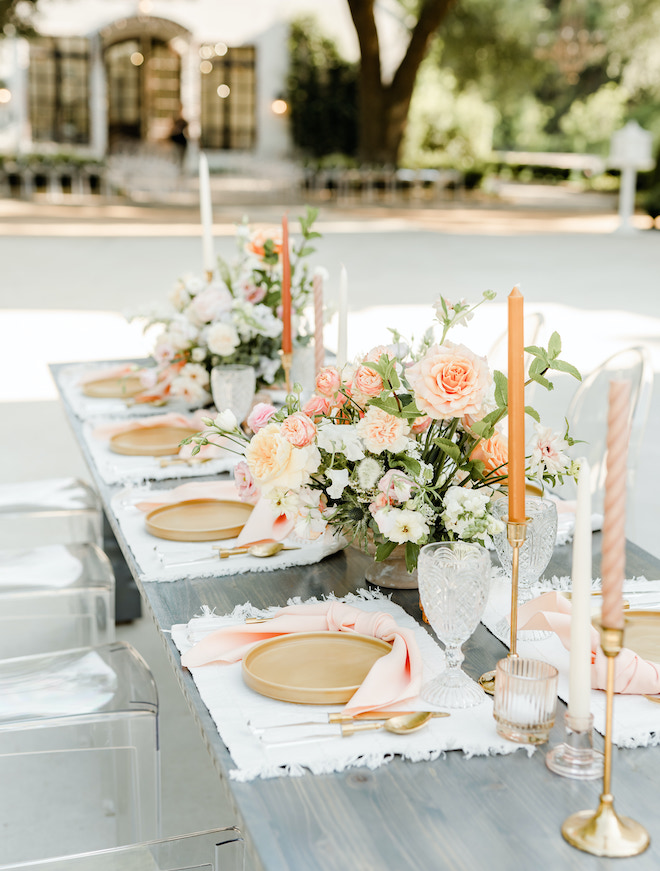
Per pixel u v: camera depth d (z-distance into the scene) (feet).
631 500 8.31
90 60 63.52
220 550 5.49
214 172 66.03
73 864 4.16
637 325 24.56
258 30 65.21
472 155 67.77
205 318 8.14
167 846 4.26
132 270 32.60
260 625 4.50
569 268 34.94
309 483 4.75
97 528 9.36
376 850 3.16
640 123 73.51
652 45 69.92
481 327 23.98
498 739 3.75
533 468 4.63
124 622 10.00
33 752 6.01
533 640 4.59
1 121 62.34
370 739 3.74
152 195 61.00
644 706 4.01
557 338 4.32
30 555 8.11
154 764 5.95
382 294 28.60
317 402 4.80
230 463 7.07
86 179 58.90
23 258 34.78
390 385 4.48
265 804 3.38
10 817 6.82
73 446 15.72
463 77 63.87
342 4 65.72
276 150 67.15
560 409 15.75
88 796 7.09
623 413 2.87
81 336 23.20
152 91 65.26
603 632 3.05
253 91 66.28
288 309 6.90
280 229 8.47
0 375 19.92
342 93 66.59
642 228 50.19
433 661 4.35
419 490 4.44
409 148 67.00
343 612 4.58
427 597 3.90
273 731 3.74
